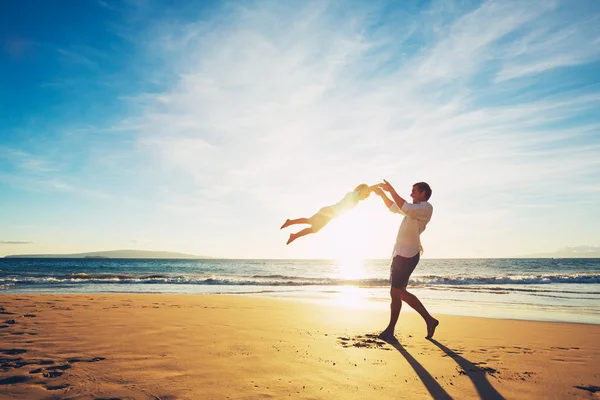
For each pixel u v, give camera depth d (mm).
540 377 3311
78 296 10156
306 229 4602
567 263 70938
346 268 60969
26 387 2750
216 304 8789
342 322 6402
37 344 4113
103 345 4109
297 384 2951
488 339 5219
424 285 20766
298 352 4012
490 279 23859
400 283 5141
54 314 6414
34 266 55812
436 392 2873
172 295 11258
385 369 3459
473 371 3469
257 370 3297
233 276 32500
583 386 3076
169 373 3145
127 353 3785
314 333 5211
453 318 7383
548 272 41031
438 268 53688
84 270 43469
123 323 5590
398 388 2941
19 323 5457
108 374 3084
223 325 5637
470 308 9961
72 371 3150
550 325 6676
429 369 3504
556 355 4238
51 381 2887
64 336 4562
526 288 18031
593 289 17312
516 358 4047
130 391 2697
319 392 2783
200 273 40000
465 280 23422
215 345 4238
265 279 26594
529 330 6105
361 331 5535
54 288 16953
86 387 2762
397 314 5125
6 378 2947
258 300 9945
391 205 5184
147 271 44062
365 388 2914
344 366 3514
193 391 2727
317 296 13211
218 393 2697
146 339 4473
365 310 8273
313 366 3479
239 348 4121
